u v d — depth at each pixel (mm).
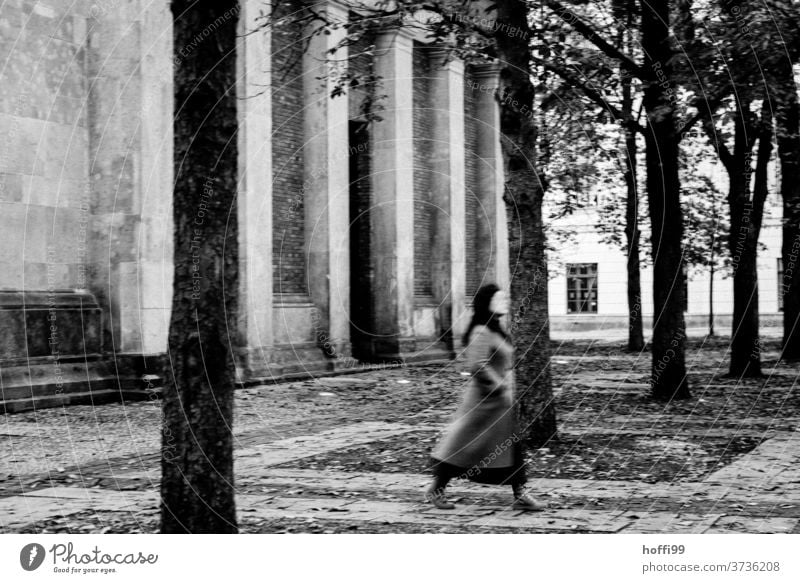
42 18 15844
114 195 16656
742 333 19969
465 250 28156
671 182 15102
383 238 23859
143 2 16781
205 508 5754
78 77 16578
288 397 16828
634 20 15344
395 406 15648
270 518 7203
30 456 10508
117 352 16531
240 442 11500
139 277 16531
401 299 24000
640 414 13875
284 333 20484
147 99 16844
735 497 7965
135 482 8898
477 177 28781
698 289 44219
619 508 7543
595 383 19344
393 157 23609
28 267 15516
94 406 15359
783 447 10711
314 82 21141
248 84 18844
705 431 12008
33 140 15664
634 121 15180
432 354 25328
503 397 7594
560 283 46719
